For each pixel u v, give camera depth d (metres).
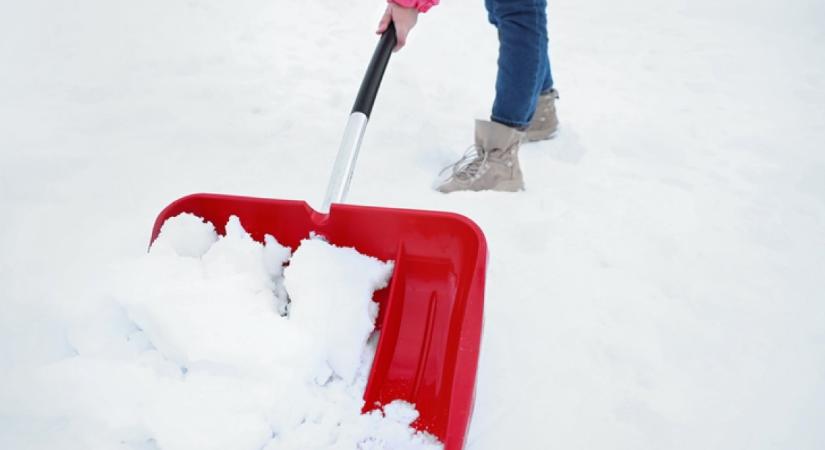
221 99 2.02
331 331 0.91
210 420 0.79
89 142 1.68
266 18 2.87
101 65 2.16
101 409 0.82
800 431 1.01
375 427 0.86
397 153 1.77
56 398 0.85
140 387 0.84
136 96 1.97
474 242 0.97
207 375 0.85
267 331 0.87
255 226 1.07
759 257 1.47
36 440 0.83
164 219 1.04
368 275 0.99
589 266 1.37
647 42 3.33
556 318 1.21
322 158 1.71
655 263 1.40
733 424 1.02
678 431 0.99
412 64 2.60
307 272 0.96
